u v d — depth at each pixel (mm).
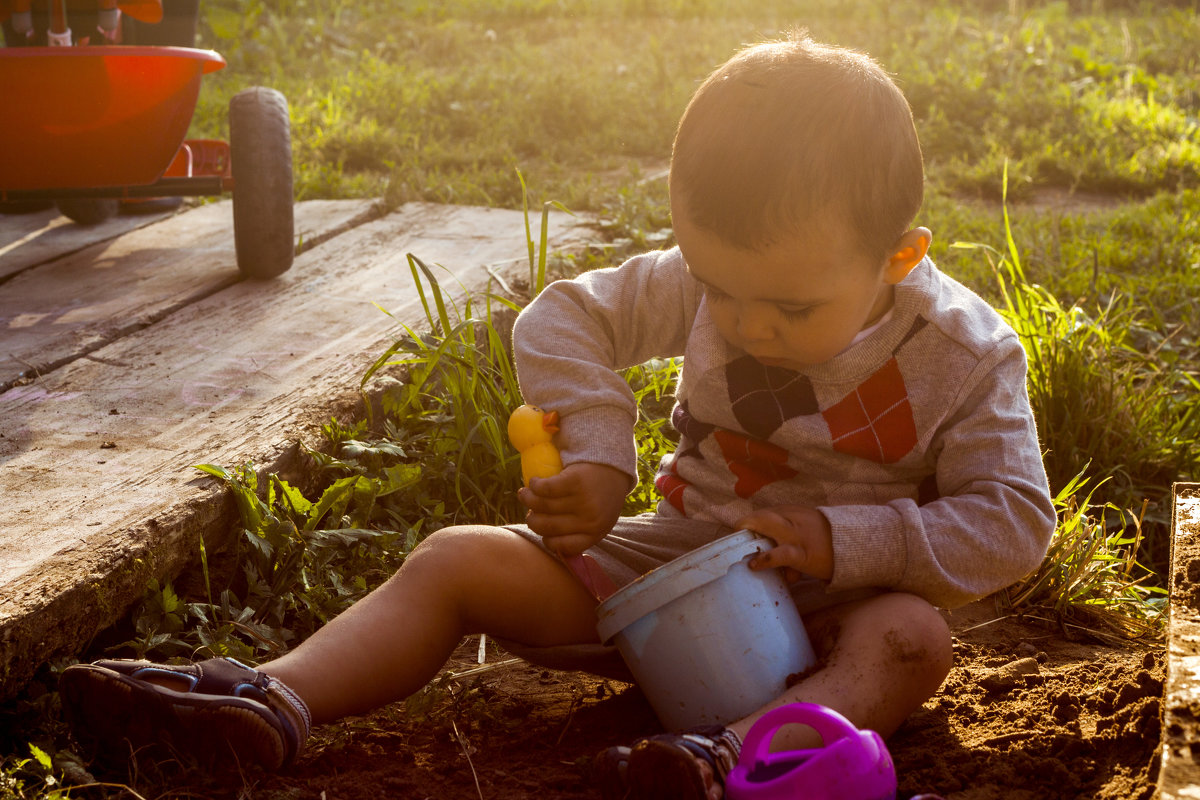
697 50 8766
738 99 1662
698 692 1718
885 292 1885
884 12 10578
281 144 3760
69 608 1983
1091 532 2688
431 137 6613
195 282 3791
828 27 10039
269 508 2414
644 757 1492
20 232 4453
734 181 1625
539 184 5598
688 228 1696
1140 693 1844
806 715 1467
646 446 2934
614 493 1880
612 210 4859
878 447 1885
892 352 1873
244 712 1657
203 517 2314
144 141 3490
